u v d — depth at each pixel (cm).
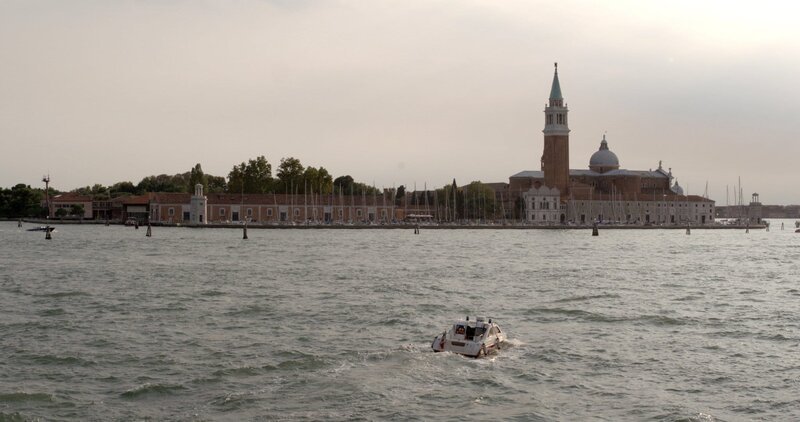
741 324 7969
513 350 6612
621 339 7156
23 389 5403
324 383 5509
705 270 14362
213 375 5734
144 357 6300
